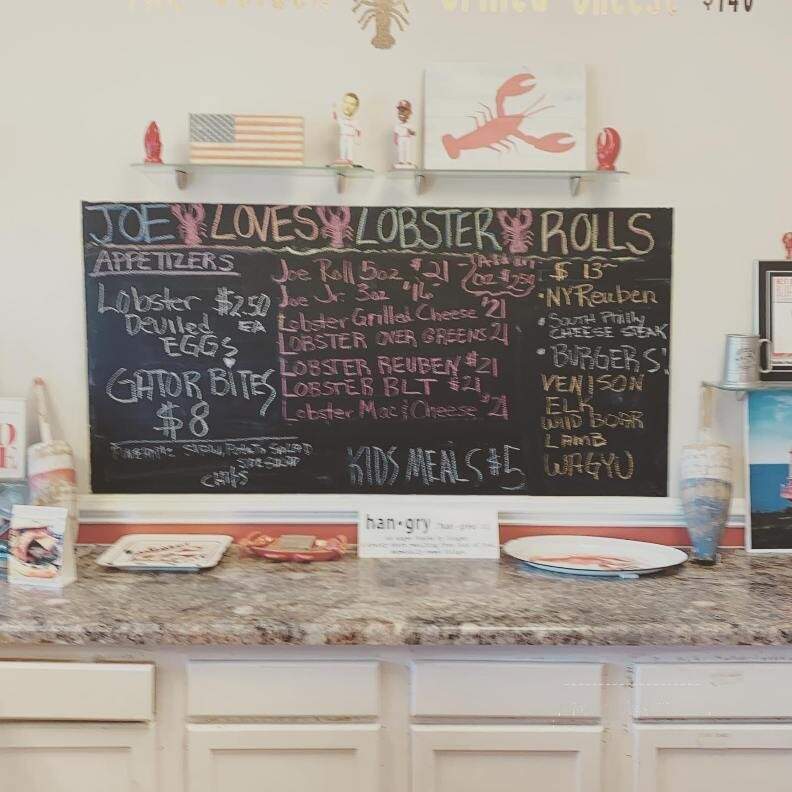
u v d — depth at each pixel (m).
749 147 2.56
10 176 2.53
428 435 2.59
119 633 1.92
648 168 2.56
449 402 2.59
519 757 2.00
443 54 2.54
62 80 2.52
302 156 2.45
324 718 1.99
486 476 2.59
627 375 2.59
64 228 2.54
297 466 2.59
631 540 2.59
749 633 1.94
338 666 1.98
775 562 2.47
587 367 2.59
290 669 1.97
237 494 2.60
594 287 2.58
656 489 2.60
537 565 2.32
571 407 2.59
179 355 2.57
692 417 2.60
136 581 2.23
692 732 1.99
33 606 2.03
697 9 2.54
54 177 2.53
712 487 2.41
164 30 2.52
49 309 2.56
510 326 2.58
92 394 2.57
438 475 2.59
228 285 2.56
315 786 2.00
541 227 2.56
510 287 2.57
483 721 2.00
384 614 1.99
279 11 2.53
